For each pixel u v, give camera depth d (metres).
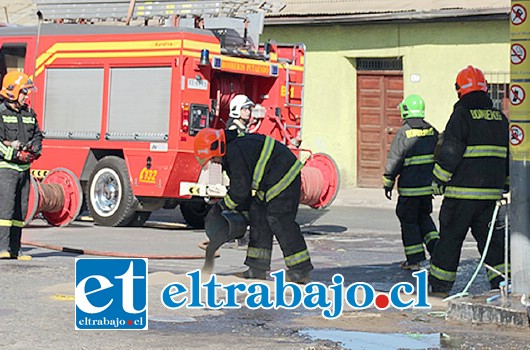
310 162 19.12
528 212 9.95
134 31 18.12
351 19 25.31
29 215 17.45
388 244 16.59
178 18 19.00
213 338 8.59
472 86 11.01
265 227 11.81
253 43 18.72
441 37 24.92
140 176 17.98
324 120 26.45
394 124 25.98
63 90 18.98
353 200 24.14
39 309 9.68
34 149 13.21
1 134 13.05
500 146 10.96
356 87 26.36
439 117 25.05
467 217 10.93
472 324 9.50
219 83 18.42
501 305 9.56
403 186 13.45
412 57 25.28
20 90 13.09
